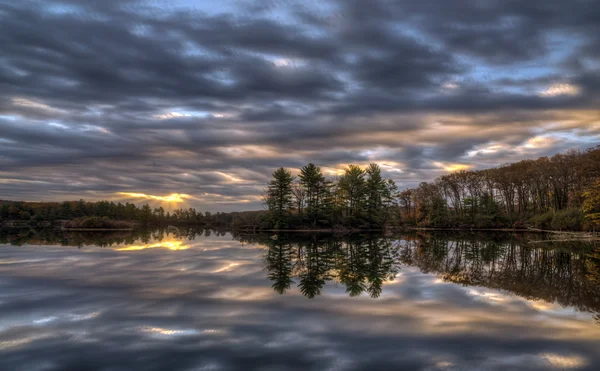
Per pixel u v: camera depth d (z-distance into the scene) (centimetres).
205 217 12575
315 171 8275
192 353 860
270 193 8081
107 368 779
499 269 2288
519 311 1264
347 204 8550
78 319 1129
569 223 6384
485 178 9494
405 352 880
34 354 852
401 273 2108
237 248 3753
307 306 1304
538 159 8650
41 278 1839
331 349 895
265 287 1647
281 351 877
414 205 11162
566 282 1836
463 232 7738
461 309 1284
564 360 841
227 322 1101
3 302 1341
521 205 9544
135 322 1098
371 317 1171
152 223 13062
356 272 2139
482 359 844
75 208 12850
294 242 4762
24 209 12631
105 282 1738
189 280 1803
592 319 1170
